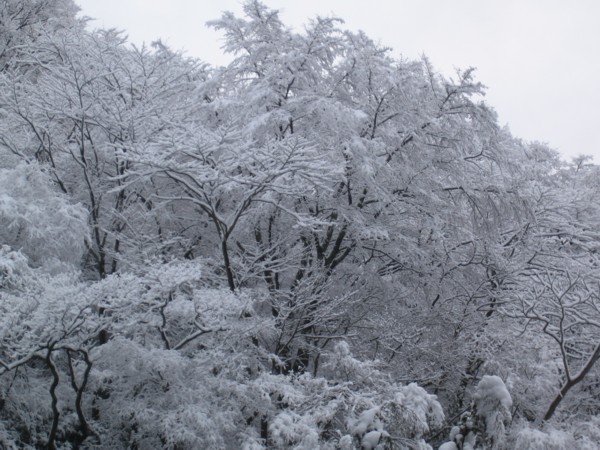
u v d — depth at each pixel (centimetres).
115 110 1048
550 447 830
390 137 1082
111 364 802
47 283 711
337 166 906
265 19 1169
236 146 921
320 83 1139
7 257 743
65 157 1110
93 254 1089
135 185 1111
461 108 1128
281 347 1072
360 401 728
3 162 1012
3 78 1052
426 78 1144
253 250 1091
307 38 1091
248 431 777
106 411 809
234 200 1137
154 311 811
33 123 1070
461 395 1162
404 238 1124
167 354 775
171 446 726
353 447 687
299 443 668
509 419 745
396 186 1132
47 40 1166
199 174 925
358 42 1104
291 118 1088
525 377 1123
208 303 791
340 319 1171
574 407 1121
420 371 1138
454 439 772
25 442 862
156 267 793
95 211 1090
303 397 750
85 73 1066
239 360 833
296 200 1096
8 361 780
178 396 763
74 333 734
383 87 1073
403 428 709
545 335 1162
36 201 880
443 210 1152
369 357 1158
